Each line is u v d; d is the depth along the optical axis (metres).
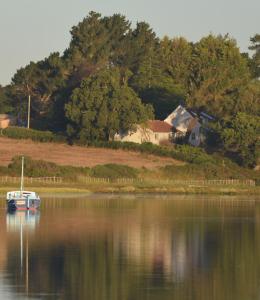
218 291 139.12
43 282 143.75
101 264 160.88
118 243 188.62
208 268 158.25
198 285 143.25
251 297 135.50
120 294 136.38
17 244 184.75
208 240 196.00
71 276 149.00
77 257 168.25
